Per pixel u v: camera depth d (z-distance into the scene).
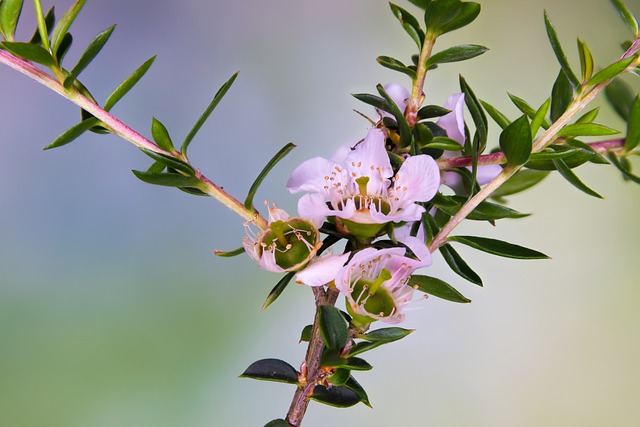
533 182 0.46
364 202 0.42
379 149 0.43
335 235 0.43
